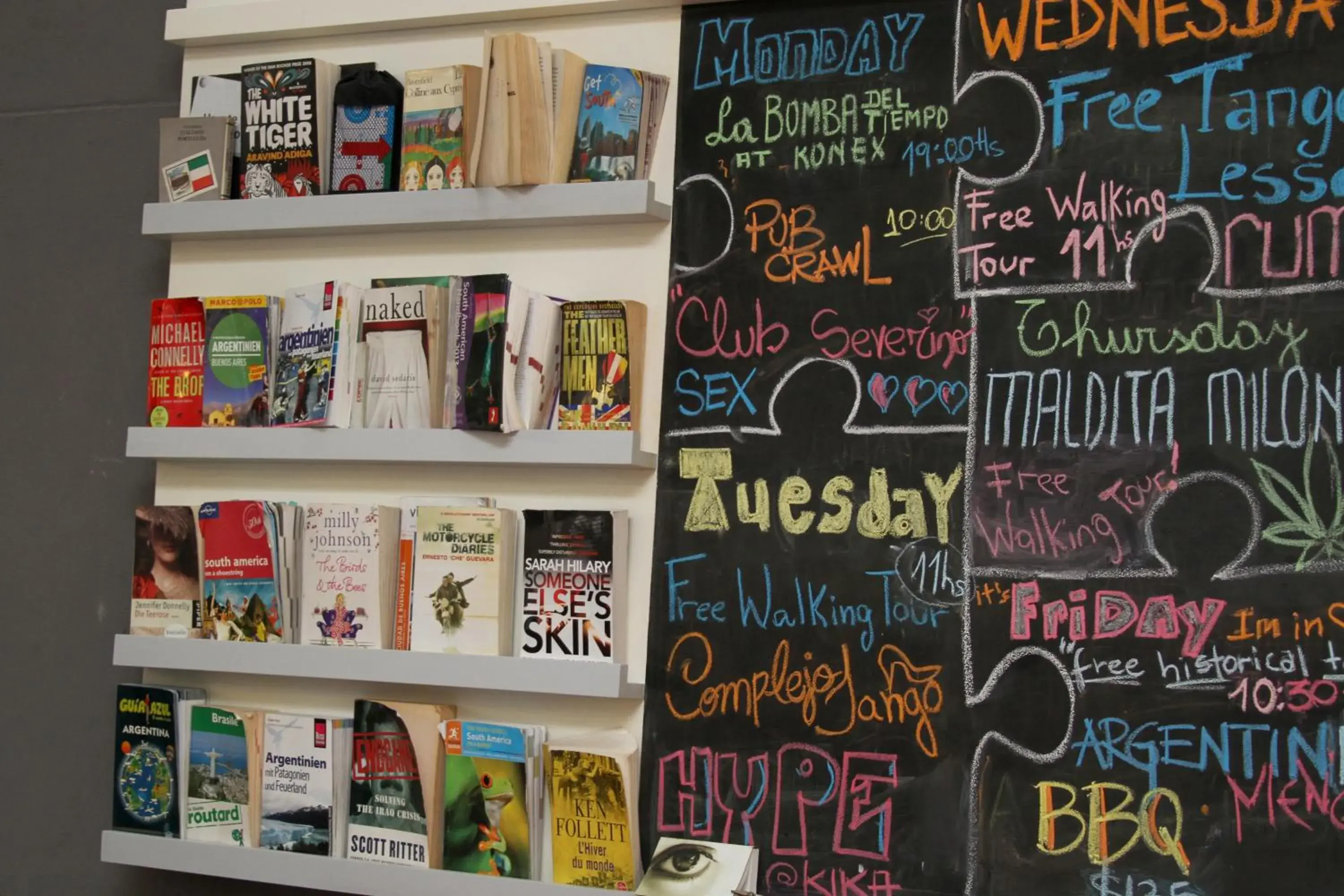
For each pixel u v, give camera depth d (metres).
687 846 2.44
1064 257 2.35
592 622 2.53
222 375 2.82
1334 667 2.15
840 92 2.52
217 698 2.90
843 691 2.41
